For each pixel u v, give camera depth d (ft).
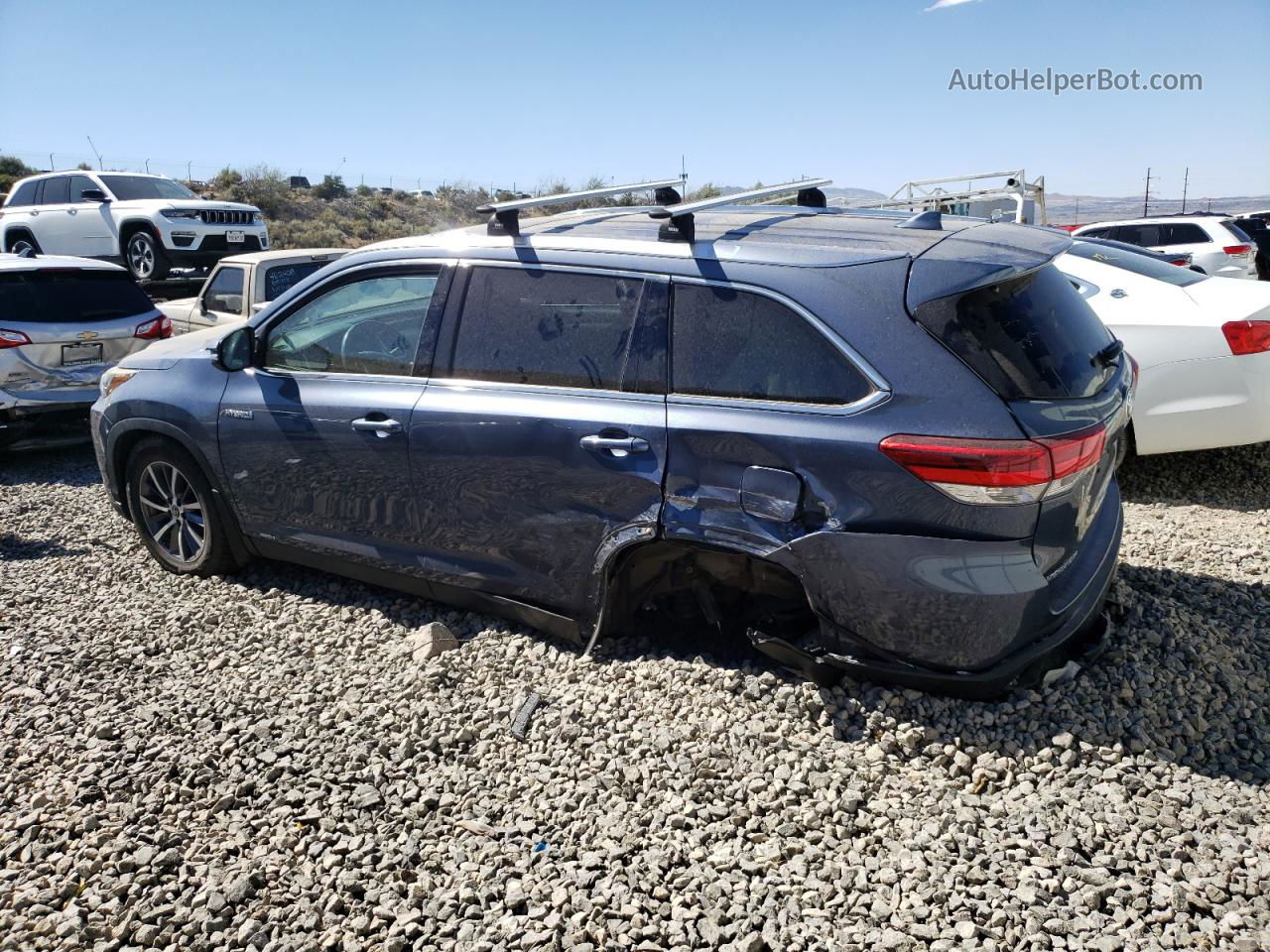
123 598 16.25
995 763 10.59
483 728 11.88
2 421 26.71
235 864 9.66
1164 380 20.49
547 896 9.09
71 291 28.19
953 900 8.80
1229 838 9.41
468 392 13.32
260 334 15.55
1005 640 10.57
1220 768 10.57
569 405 12.45
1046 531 10.56
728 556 11.87
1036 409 10.36
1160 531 18.19
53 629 15.10
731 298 11.67
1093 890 8.81
